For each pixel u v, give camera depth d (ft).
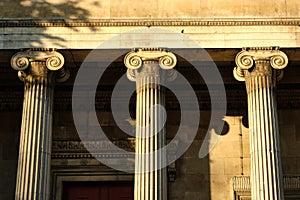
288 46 126.41
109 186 144.46
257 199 119.96
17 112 148.36
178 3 129.29
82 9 128.77
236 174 143.74
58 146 145.28
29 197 119.24
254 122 124.16
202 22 127.34
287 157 144.05
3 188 143.23
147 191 120.16
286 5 128.88
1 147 145.89
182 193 142.61
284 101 148.05
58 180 143.43
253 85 125.70
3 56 129.29
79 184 144.46
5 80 145.38
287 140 145.38
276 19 127.34
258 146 122.31
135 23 127.44
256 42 126.72
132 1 129.39
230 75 142.61
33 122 123.44
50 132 125.18
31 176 120.26
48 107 125.59
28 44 126.62
